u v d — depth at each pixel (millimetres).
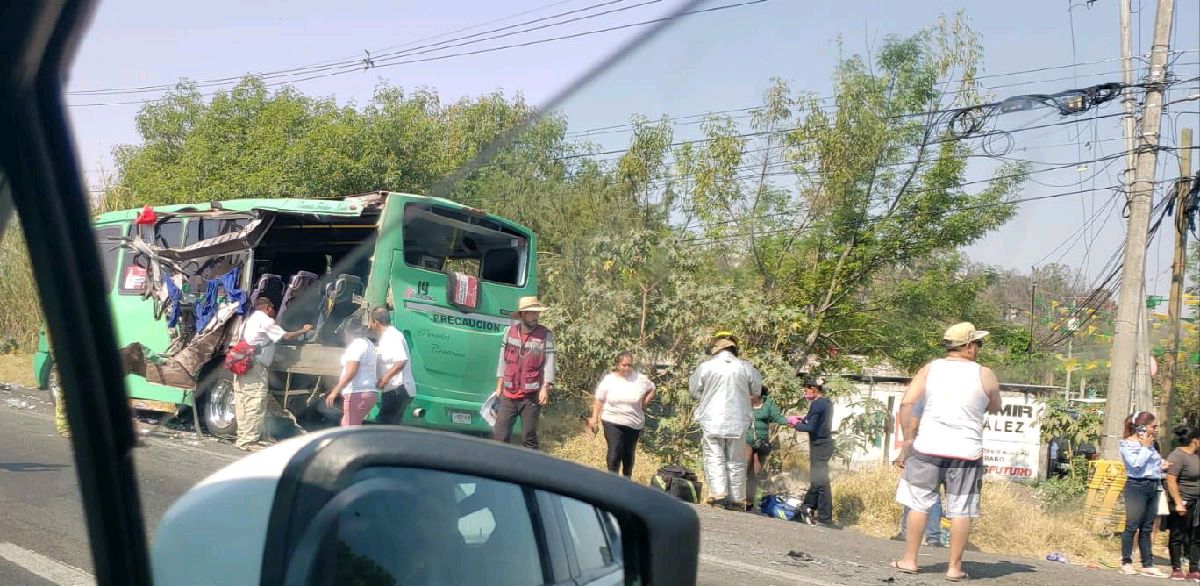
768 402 9281
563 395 9570
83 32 1655
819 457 9031
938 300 11250
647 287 9430
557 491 2062
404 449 1794
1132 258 10531
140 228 7156
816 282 10195
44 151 1799
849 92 8359
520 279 9000
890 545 7629
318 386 5855
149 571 1681
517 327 8039
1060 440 12570
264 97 18969
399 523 1714
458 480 1887
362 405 6652
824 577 5887
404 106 15062
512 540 1951
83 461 1896
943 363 6375
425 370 8297
